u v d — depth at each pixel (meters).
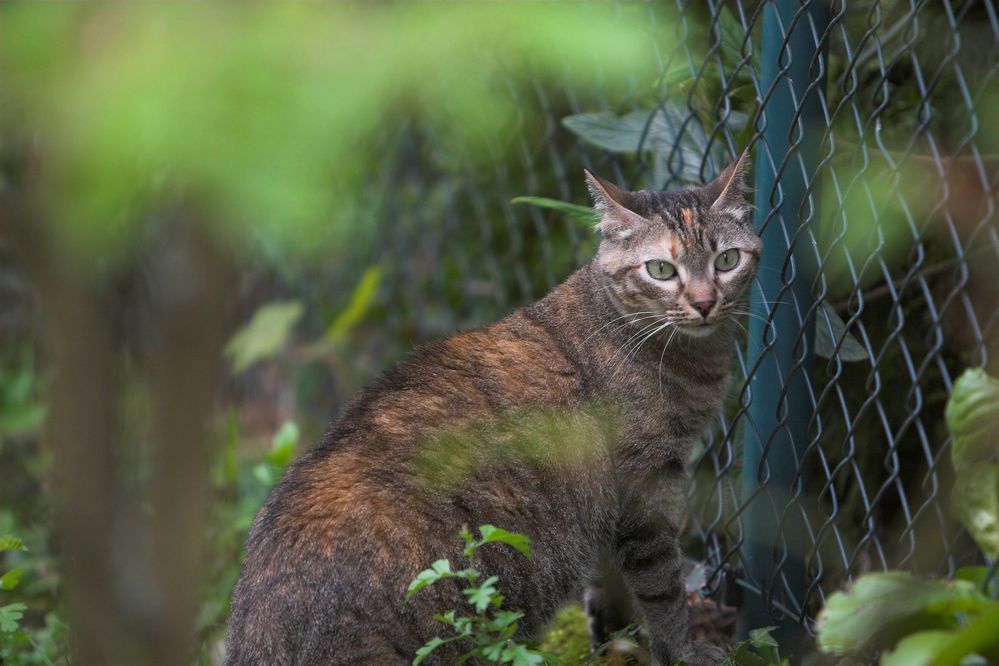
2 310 9.19
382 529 4.76
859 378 6.55
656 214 5.54
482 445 5.22
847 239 5.07
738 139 6.05
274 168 1.20
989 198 4.79
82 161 1.18
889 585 3.82
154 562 1.51
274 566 4.73
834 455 6.63
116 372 1.68
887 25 6.16
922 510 5.21
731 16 5.97
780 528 5.46
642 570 5.61
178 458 1.43
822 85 5.23
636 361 5.62
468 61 1.47
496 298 9.27
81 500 1.59
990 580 4.15
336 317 10.08
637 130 6.41
